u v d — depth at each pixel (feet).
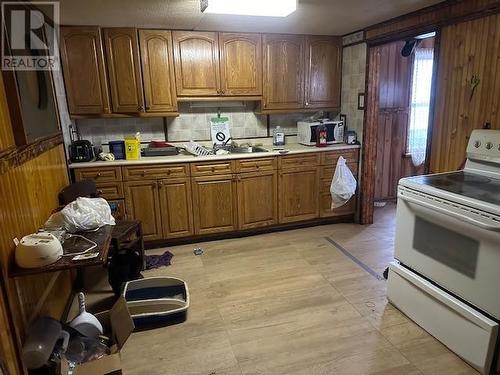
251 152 11.89
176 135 12.57
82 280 8.90
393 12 9.50
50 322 5.71
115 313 6.66
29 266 5.07
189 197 11.16
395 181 15.53
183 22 10.10
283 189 12.12
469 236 5.78
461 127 8.23
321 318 7.45
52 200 7.72
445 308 6.39
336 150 12.45
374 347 6.55
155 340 6.87
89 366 5.35
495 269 5.44
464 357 6.11
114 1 7.93
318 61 12.63
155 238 11.13
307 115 13.92
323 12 9.41
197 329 7.18
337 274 9.32
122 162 10.41
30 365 5.05
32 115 6.36
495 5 7.18
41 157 7.02
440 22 8.61
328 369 6.04
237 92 11.88
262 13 8.43
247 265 9.95
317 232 12.37
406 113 14.96
